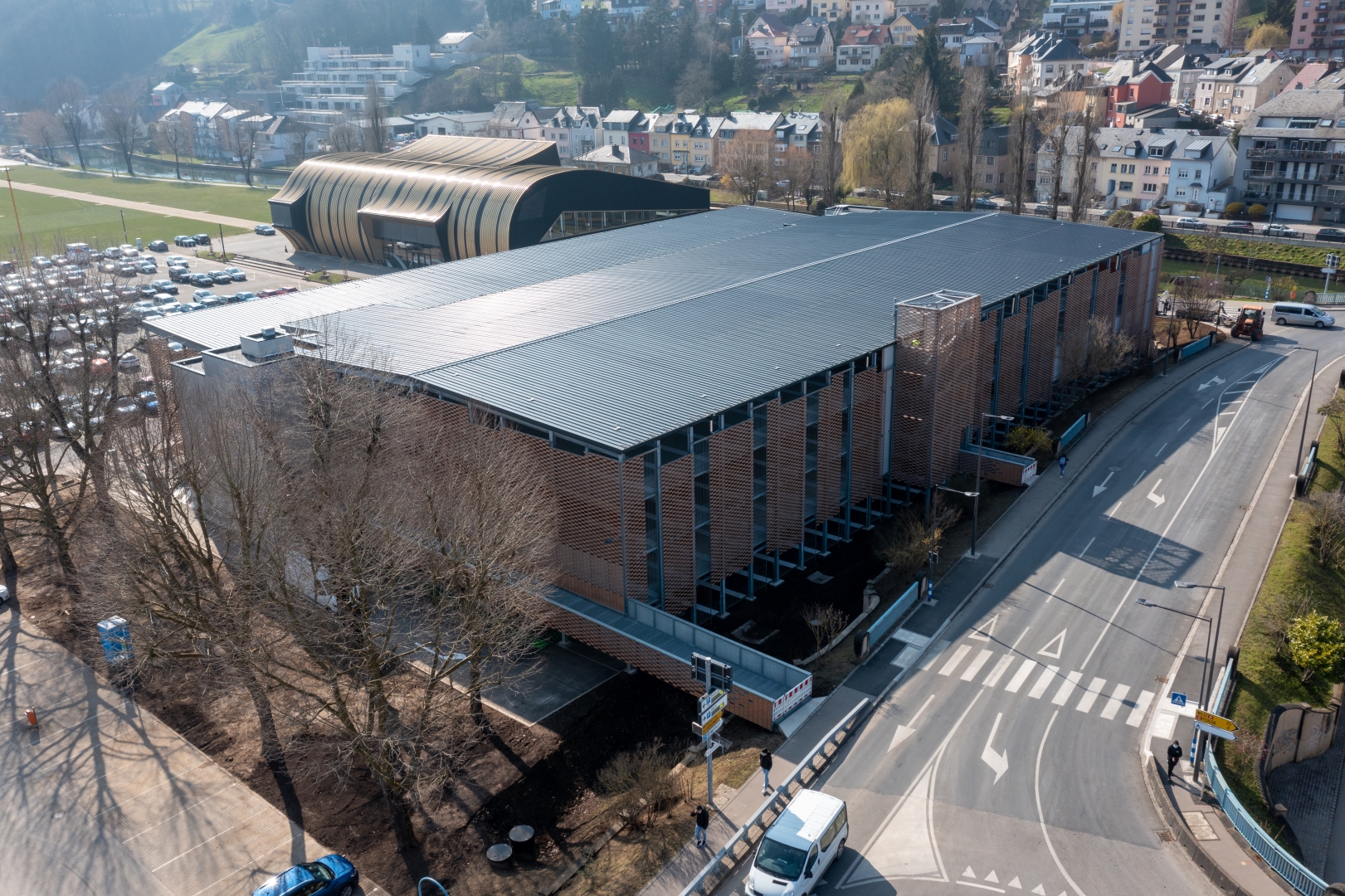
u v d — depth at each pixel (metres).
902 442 74.19
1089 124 148.25
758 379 63.16
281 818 48.12
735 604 63.16
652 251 102.50
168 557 60.00
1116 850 43.25
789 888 39.19
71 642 63.19
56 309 81.56
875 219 116.62
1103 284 97.25
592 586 58.16
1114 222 158.00
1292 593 63.44
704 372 64.50
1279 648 59.03
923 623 60.88
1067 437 85.62
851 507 73.75
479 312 79.62
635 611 56.72
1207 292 119.38
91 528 68.56
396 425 59.09
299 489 54.41
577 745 51.75
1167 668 56.31
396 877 44.03
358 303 86.25
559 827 46.62
